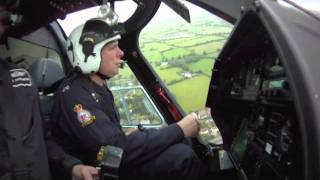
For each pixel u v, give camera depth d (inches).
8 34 47.7
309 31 21.4
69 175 35.9
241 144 37.1
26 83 31.8
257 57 32.5
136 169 39.3
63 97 38.5
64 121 38.1
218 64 37.9
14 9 32.4
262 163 29.8
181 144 40.9
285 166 24.2
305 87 18.8
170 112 53.3
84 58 38.2
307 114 18.4
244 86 35.7
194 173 40.3
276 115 27.5
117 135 37.2
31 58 57.0
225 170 41.0
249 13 27.3
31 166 29.8
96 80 39.7
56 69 47.0
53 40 60.1
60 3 43.9
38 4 42.6
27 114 30.7
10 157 29.2
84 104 37.4
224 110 40.5
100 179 34.1
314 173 17.8
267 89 28.8
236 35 31.9
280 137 25.8
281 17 22.1
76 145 38.1
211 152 42.7
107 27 38.5
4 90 30.5
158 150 39.2
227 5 34.3
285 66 20.0
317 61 19.7
